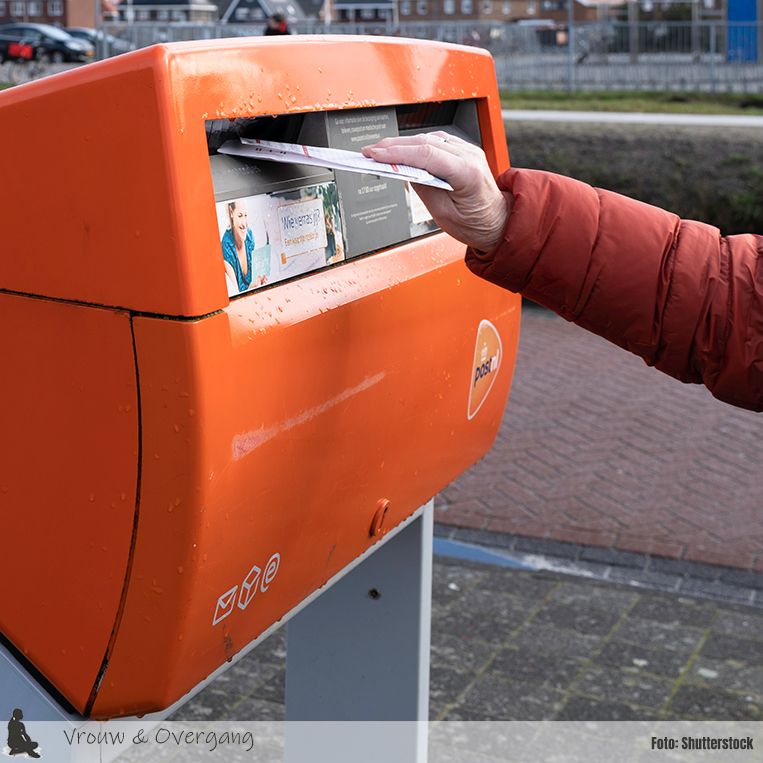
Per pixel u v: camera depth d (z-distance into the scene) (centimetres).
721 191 840
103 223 85
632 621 338
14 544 99
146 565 91
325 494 111
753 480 470
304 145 107
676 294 113
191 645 96
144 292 85
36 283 90
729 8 2322
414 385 126
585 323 118
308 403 101
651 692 293
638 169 876
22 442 96
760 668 307
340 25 1888
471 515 435
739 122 1100
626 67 1688
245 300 93
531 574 375
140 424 88
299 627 165
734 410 570
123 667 96
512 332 160
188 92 83
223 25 1759
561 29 1755
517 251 112
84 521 94
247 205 95
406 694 160
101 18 1669
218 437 87
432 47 130
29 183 88
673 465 489
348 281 109
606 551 400
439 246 131
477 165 107
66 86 84
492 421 162
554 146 913
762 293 112
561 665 309
